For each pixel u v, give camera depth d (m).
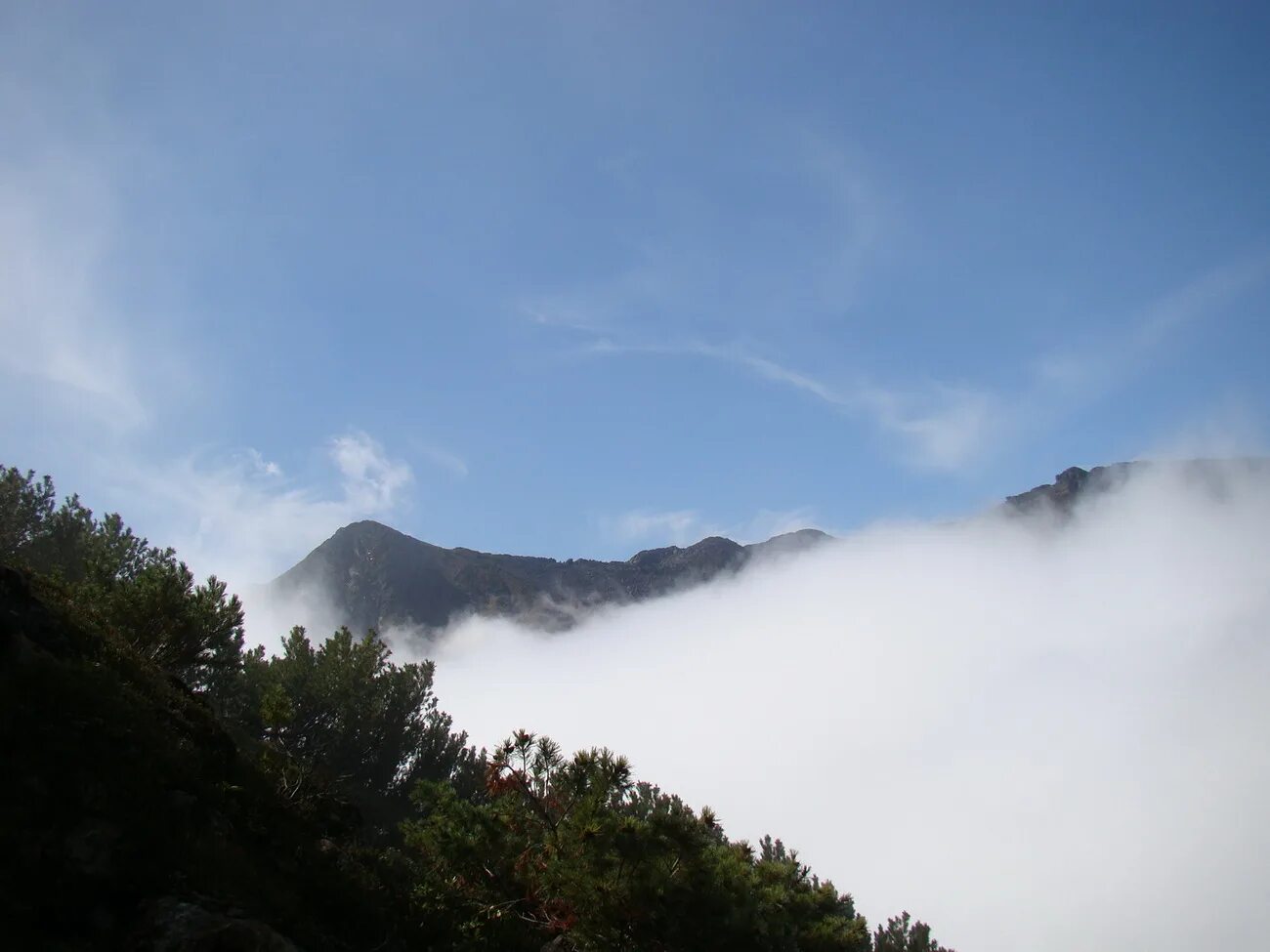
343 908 11.45
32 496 26.75
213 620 18.69
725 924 12.32
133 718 11.52
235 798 12.20
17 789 8.95
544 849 13.20
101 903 8.41
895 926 23.31
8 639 11.11
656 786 17.73
